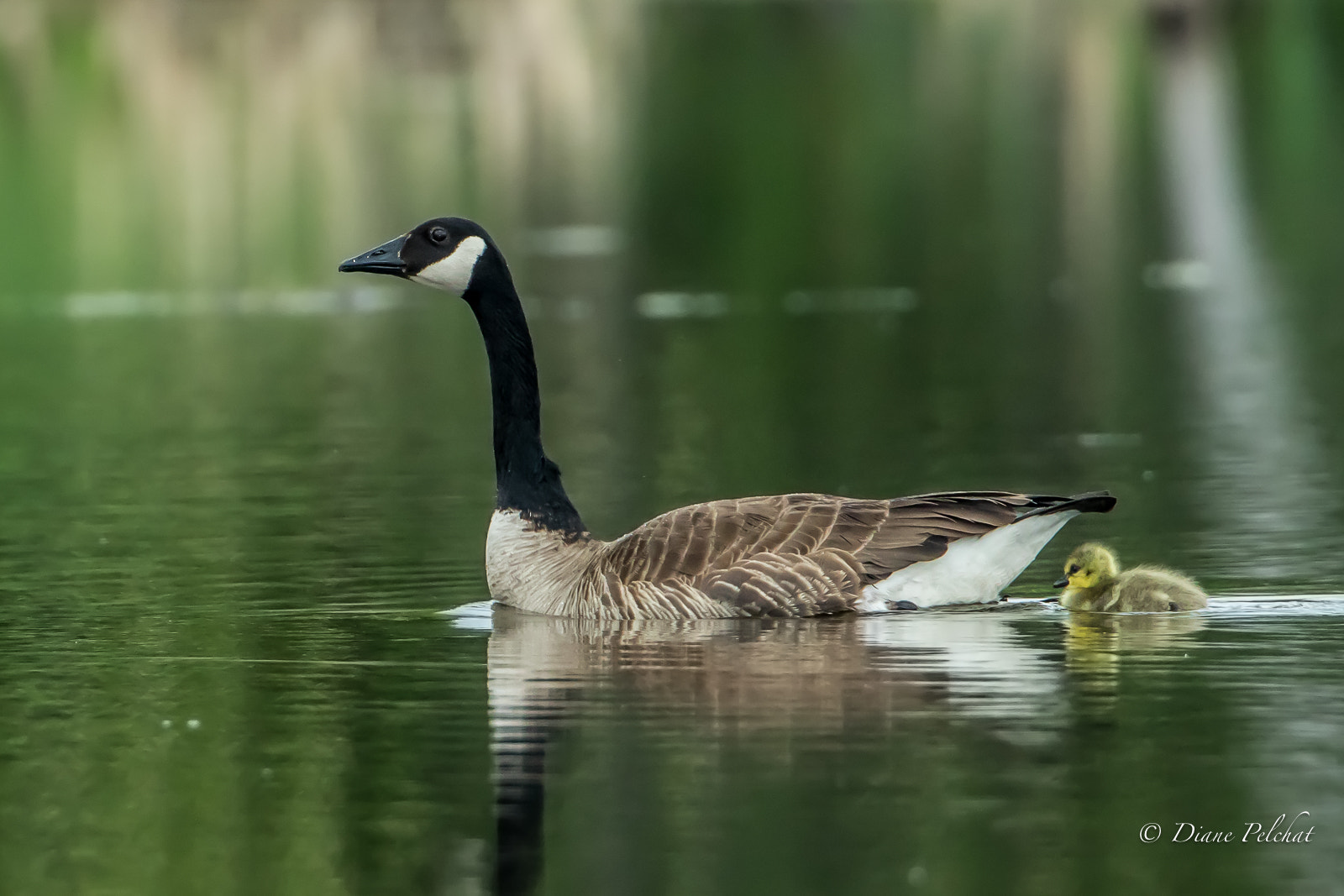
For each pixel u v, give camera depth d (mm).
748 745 10953
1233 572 15516
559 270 38750
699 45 68625
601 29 71250
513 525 15219
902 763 10570
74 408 26656
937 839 9531
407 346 31672
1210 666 12422
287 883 9336
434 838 9812
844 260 39094
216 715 11984
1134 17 70062
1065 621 13844
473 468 21766
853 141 52250
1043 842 9484
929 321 32438
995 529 14211
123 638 14086
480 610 14969
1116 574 14203
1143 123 53562
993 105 56844
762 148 51656
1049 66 62469
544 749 10992
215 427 24984
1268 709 11430
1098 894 8922
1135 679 12117
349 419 25391
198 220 43750
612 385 27328
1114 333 30625
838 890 8992
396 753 11078
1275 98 55781
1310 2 70125
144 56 59125
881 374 27688
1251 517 17734
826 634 13484
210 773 10883
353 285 39031
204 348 31828
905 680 12195
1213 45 64312
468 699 12141
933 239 41000
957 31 70250
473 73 62500
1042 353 29000
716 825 9797
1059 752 10695
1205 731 11016
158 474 21719
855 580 14055
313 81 60062
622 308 34656
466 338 32375
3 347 32250
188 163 49469
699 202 45562
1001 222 42656
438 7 64188
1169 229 41156
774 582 14000
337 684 12609
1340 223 41250
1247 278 35719
